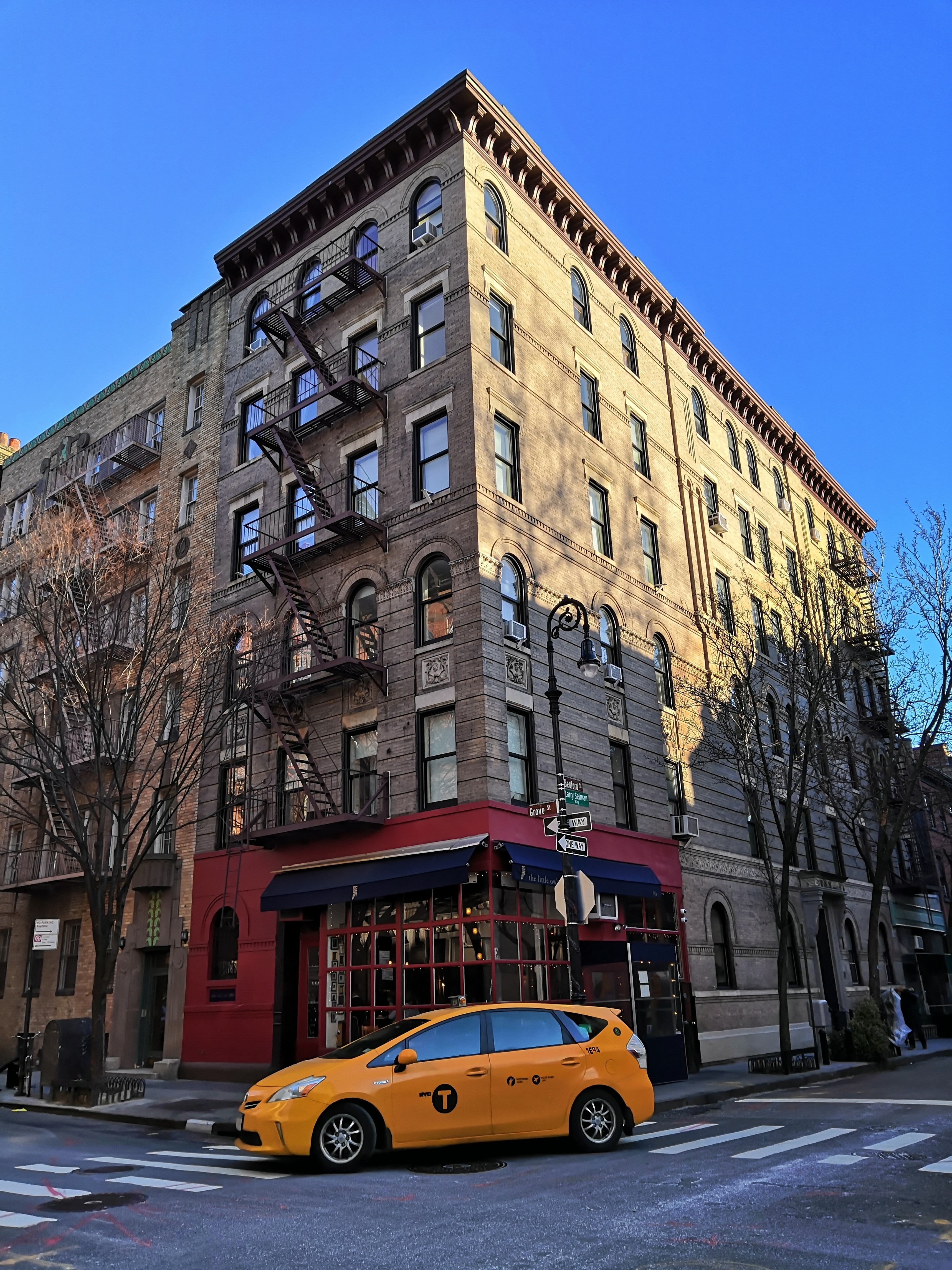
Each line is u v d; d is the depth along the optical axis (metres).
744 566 32.47
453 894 17.98
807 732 23.25
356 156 24.56
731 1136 11.27
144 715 19.92
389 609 20.80
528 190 24.94
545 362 23.86
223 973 21.80
